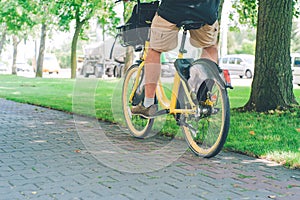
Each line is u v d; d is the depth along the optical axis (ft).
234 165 16.67
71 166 16.16
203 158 17.69
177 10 16.33
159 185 14.06
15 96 47.70
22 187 13.57
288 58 31.32
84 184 13.99
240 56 116.47
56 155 17.88
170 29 16.79
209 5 16.49
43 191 13.23
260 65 31.35
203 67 16.62
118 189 13.57
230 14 48.06
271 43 31.01
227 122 16.49
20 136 22.12
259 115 29.25
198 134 17.67
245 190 13.64
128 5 32.27
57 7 70.13
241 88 60.23
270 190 13.66
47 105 37.14
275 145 19.75
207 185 14.12
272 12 30.78
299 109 30.22
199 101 16.93
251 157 18.02
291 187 13.98
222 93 16.57
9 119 28.63
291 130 23.70
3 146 19.66
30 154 18.06
